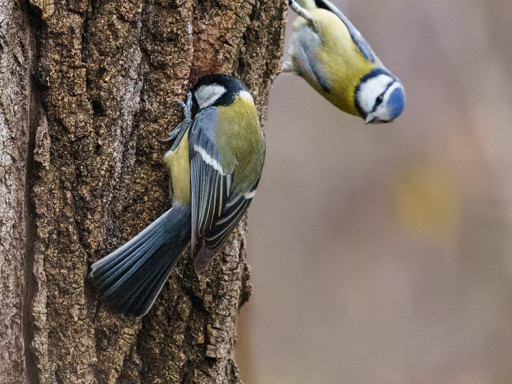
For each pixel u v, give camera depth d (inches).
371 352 603.5
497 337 612.7
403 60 650.8
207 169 302.8
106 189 288.4
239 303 346.6
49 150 275.1
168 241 290.2
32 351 274.2
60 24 271.7
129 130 293.7
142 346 306.0
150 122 297.0
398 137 650.8
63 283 279.0
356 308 610.2
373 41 652.7
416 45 650.2
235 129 312.0
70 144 278.7
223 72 314.2
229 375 327.9
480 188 637.3
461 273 625.3
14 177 266.1
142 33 292.4
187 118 302.7
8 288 265.0
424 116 649.0
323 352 595.5
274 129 655.1
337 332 601.9
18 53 265.1
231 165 309.3
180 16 293.3
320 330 605.6
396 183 641.0
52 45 272.2
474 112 647.1
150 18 291.9
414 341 605.6
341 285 618.2
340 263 619.5
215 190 304.2
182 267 309.4
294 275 621.0
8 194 264.4
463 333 614.9
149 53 293.9
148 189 299.1
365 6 653.9
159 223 290.5
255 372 512.7
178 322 310.0
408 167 642.8
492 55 663.1
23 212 270.1
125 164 295.1
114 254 278.4
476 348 607.5
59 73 274.4
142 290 279.7
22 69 267.0
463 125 646.5
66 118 276.5
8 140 263.0
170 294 307.9
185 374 315.6
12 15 261.3
